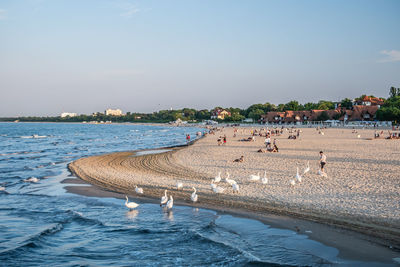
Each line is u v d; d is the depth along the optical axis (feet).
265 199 59.57
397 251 35.81
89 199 66.18
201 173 91.86
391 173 79.00
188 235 44.52
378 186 65.36
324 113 484.33
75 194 70.59
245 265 35.17
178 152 151.64
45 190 75.00
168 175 90.48
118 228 48.88
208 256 38.22
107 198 66.54
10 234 47.88
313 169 89.71
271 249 38.45
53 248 42.50
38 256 40.06
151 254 39.86
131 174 93.86
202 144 197.16
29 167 112.37
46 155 157.28
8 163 124.98
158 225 49.47
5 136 387.96
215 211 54.39
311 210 51.62
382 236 39.86
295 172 86.43
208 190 69.56
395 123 369.91
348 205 53.01
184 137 320.91
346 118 438.81
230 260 36.68
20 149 195.42
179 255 39.06
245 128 458.50
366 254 35.47
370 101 469.98
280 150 141.18
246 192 65.77
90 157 140.05
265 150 136.26
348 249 36.91
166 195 62.34
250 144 180.96
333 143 171.01
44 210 59.36
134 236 45.68
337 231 42.32
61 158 143.23
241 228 45.73
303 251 37.22
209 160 117.60
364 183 68.64
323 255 35.83
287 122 534.78
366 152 123.54
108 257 39.60
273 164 101.60
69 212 57.52
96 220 52.60
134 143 242.99
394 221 44.70
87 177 90.48
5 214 57.26
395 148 136.46
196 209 56.24
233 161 110.83
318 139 205.26
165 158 130.52
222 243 41.04
